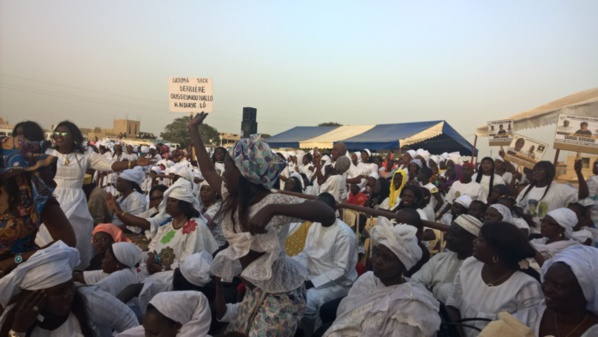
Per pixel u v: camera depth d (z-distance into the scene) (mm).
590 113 9758
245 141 2625
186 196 4730
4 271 2734
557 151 6879
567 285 2354
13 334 2596
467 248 3768
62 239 3191
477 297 3201
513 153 7559
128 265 4074
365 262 5449
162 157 17297
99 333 3084
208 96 6977
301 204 2475
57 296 2684
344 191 9133
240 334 2693
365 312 2945
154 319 2750
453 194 7652
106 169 5473
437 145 29469
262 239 2648
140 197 6652
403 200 5566
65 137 5094
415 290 2859
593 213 6207
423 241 5051
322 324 3980
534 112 10617
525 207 6293
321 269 4438
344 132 30594
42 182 2939
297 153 17172
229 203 2744
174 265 4617
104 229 4492
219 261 3078
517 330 2244
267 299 2854
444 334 3104
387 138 24578
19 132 4402
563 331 2543
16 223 2754
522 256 3055
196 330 2803
